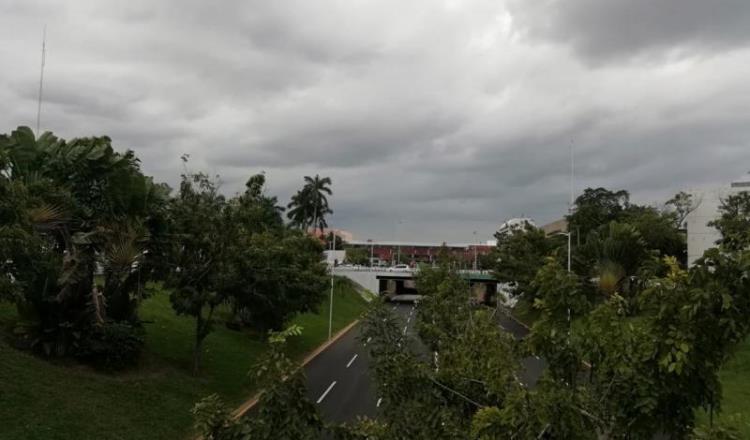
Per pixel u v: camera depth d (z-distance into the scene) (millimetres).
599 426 5156
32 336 17562
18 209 12461
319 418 6504
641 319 5262
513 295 52812
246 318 31641
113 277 19594
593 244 40906
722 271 4469
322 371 29406
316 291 31984
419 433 7105
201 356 24312
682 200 63344
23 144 17172
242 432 5926
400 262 133500
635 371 4914
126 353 18984
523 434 5082
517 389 6152
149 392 17953
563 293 5609
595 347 5379
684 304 4562
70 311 18062
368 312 10141
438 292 18109
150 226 19953
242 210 21406
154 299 30172
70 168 17688
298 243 32969
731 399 22344
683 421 4934
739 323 4383
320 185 94625
